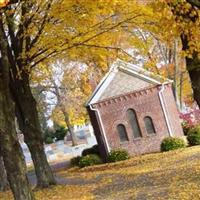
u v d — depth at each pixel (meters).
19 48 23.39
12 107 16.14
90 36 22.38
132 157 39.97
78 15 20.89
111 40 22.75
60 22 21.77
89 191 23.38
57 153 67.38
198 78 14.48
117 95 41.91
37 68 27.47
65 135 91.19
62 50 22.95
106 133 41.84
